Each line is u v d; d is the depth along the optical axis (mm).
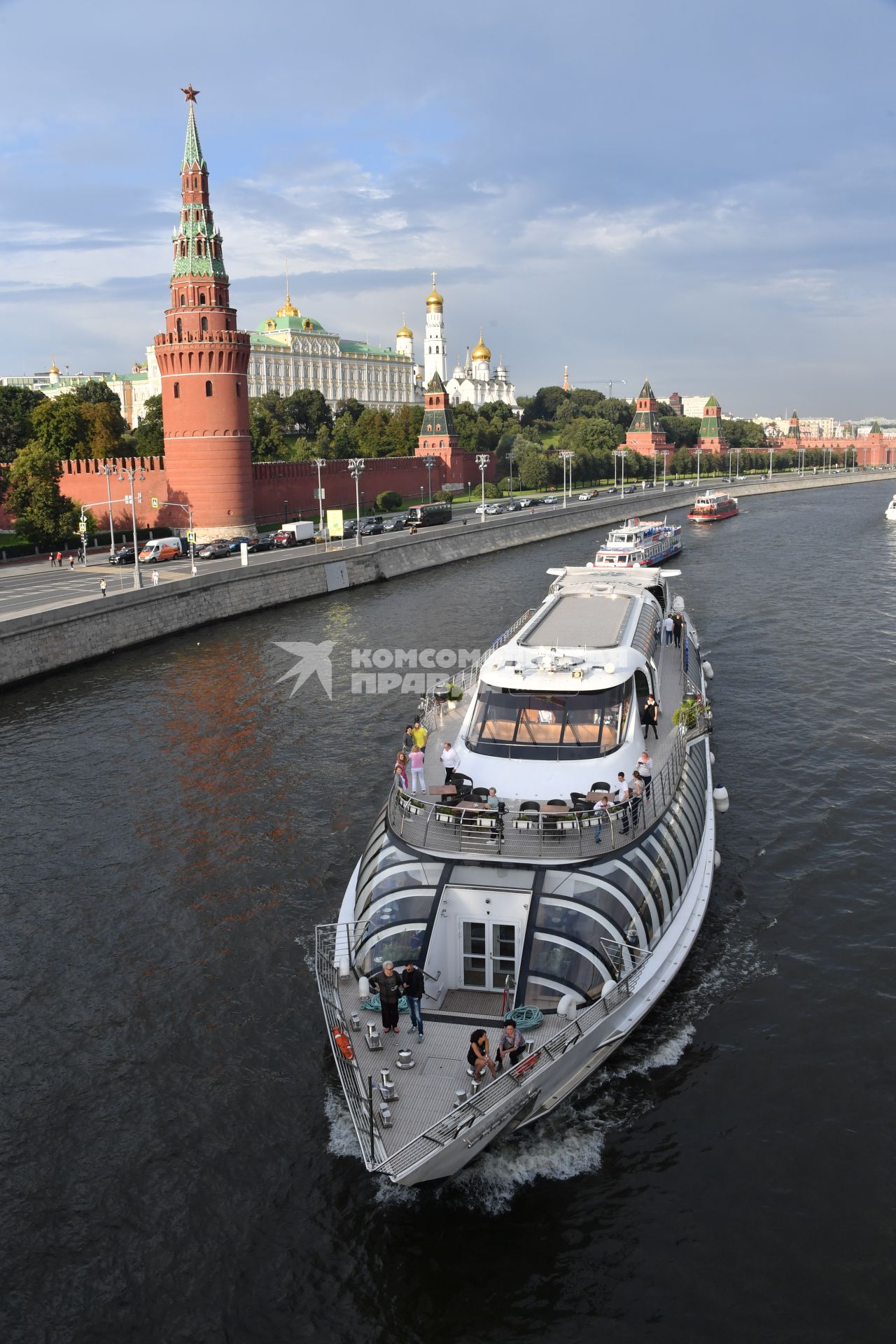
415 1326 15430
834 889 27562
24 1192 18031
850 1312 15312
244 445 107500
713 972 23781
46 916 27375
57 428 134875
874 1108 19375
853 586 78875
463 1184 17859
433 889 20172
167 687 52094
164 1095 20375
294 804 34438
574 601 33500
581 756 22750
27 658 54906
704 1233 16781
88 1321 15633
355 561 91312
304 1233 17062
